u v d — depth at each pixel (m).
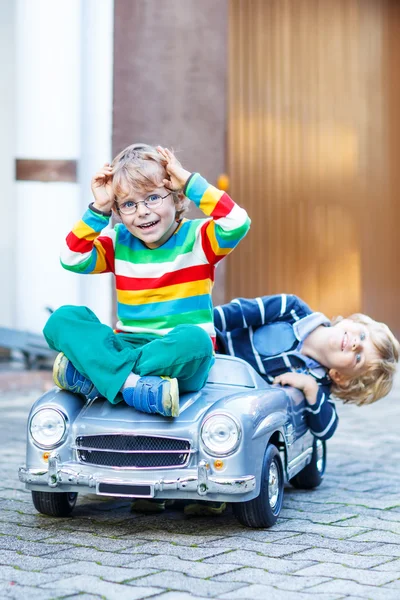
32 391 9.51
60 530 4.75
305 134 12.64
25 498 5.41
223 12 10.27
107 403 4.84
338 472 6.29
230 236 4.79
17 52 10.10
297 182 12.59
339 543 4.55
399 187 13.89
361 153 13.35
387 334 5.70
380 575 4.05
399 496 5.60
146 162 4.84
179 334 4.70
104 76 10.07
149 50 10.12
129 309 4.99
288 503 5.43
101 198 4.92
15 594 3.75
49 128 10.03
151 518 5.03
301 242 12.66
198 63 10.21
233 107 11.90
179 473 4.55
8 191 10.77
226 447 4.52
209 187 4.83
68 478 4.64
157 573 4.05
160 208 4.83
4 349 10.80
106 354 4.70
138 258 4.98
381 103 13.55
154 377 4.66
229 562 4.22
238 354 5.72
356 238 13.32
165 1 10.09
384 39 13.55
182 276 4.92
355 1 13.16
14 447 6.81
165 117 10.17
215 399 4.82
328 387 5.70
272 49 12.23
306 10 12.57
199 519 5.02
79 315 4.80
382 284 13.75
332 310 13.09
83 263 5.01
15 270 10.38
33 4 10.02
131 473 4.58
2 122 10.79
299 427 5.36
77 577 3.98
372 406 9.06
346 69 13.08
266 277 12.31
